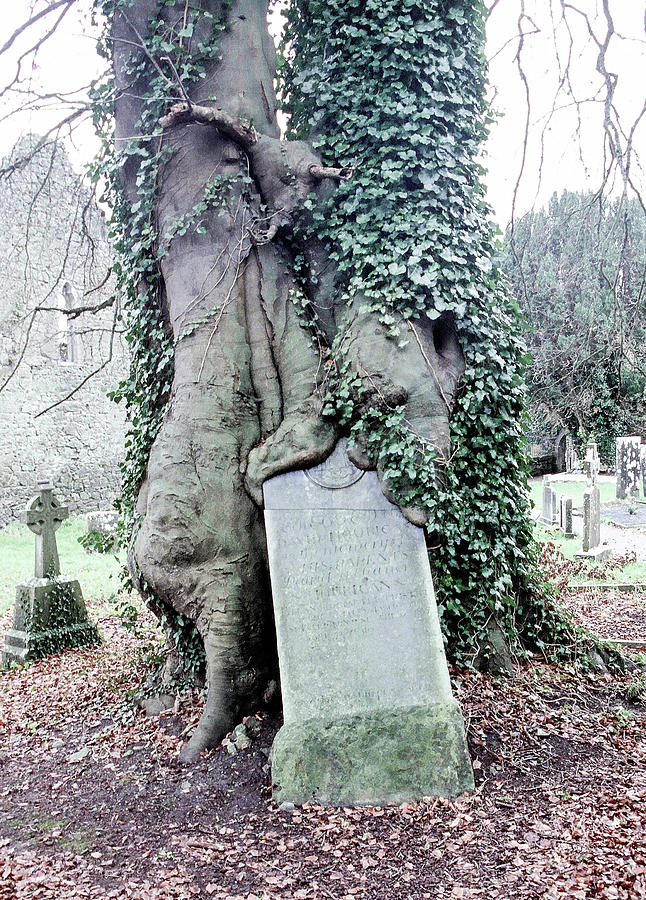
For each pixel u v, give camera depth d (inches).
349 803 183.6
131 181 259.3
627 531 682.2
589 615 387.9
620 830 168.6
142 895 149.6
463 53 257.8
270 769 198.8
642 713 242.8
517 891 147.6
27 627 346.3
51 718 259.4
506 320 268.7
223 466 227.5
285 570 209.0
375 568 208.4
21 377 789.2
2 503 775.1
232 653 223.8
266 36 268.7
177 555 224.1
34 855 167.6
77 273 816.9
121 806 189.6
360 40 255.0
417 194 238.4
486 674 264.7
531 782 193.3
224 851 166.2
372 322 227.1
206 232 240.5
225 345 236.4
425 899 146.8
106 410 895.1
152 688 264.2
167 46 239.6
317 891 150.6
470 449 260.1
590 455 628.4
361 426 217.5
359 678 197.5
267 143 246.8
